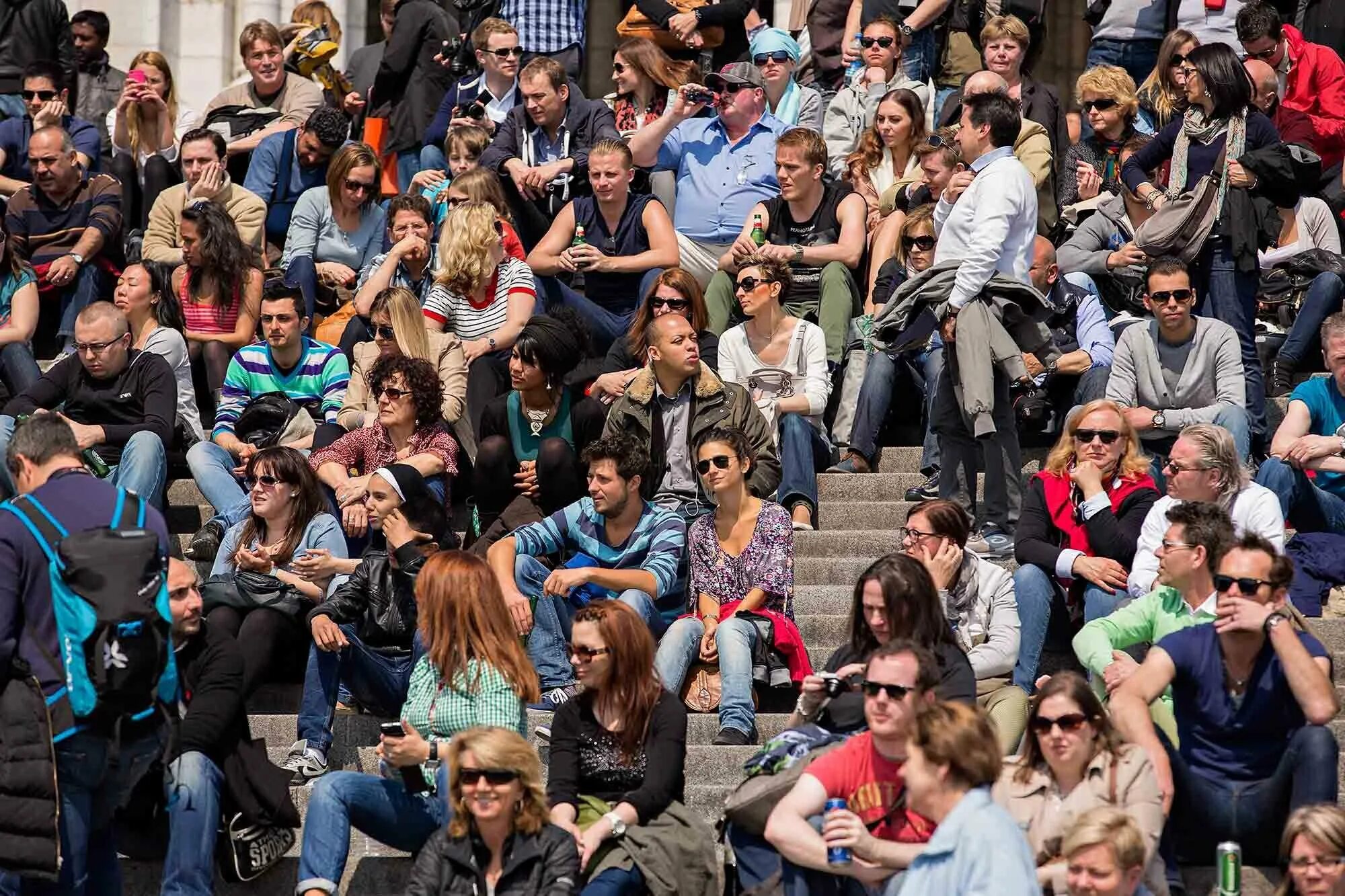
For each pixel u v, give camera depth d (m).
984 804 20.80
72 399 34.69
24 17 50.50
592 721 25.61
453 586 25.98
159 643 23.50
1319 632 30.45
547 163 42.00
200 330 38.34
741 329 35.81
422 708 26.00
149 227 41.75
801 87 47.34
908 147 41.78
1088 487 29.95
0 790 22.94
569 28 49.16
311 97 49.12
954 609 28.55
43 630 23.50
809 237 38.91
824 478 35.47
